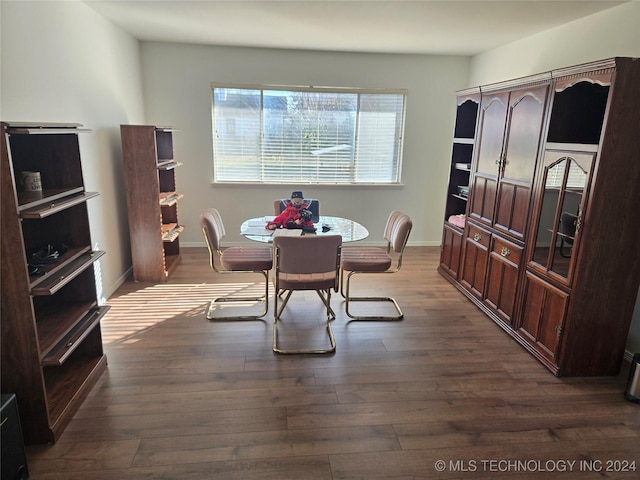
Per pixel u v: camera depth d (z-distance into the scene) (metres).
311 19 3.38
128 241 4.11
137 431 2.00
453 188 4.22
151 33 4.05
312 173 5.07
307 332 3.04
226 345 2.83
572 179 2.43
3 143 1.57
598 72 2.21
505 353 2.82
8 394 1.65
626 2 2.80
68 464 1.79
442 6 2.98
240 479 1.74
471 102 4.03
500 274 3.21
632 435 2.06
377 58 4.77
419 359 2.71
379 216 5.28
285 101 4.80
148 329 3.03
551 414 2.20
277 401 2.25
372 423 2.10
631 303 2.46
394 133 5.06
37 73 2.48
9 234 1.65
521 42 3.99
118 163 3.83
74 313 2.19
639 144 2.20
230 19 3.44
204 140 4.79
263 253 3.30
